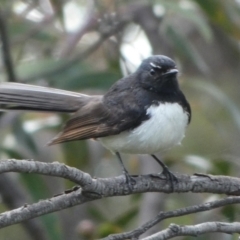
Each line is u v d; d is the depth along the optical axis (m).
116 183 8.59
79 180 7.80
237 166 12.67
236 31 13.09
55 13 13.45
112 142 10.16
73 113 10.68
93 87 12.98
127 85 10.33
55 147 14.69
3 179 12.40
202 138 14.95
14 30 13.66
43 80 13.07
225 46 16.22
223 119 15.11
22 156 13.00
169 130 9.88
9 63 12.13
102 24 13.41
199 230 7.99
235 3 13.49
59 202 7.93
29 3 13.62
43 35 13.87
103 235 11.66
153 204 12.45
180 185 9.10
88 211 13.26
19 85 10.73
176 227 7.93
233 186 9.24
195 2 12.89
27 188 11.98
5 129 13.13
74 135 10.13
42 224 11.48
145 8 14.55
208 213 11.45
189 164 12.42
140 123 9.88
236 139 14.93
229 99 13.17
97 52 14.84
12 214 7.65
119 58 13.93
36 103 10.62
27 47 14.77
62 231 12.94
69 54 13.31
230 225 8.10
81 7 14.61
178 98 10.02
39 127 13.38
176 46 13.76
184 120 10.04
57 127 13.46
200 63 13.95
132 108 9.94
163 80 9.97
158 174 9.09
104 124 10.04
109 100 10.24
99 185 8.29
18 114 13.02
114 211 14.30
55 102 10.66
